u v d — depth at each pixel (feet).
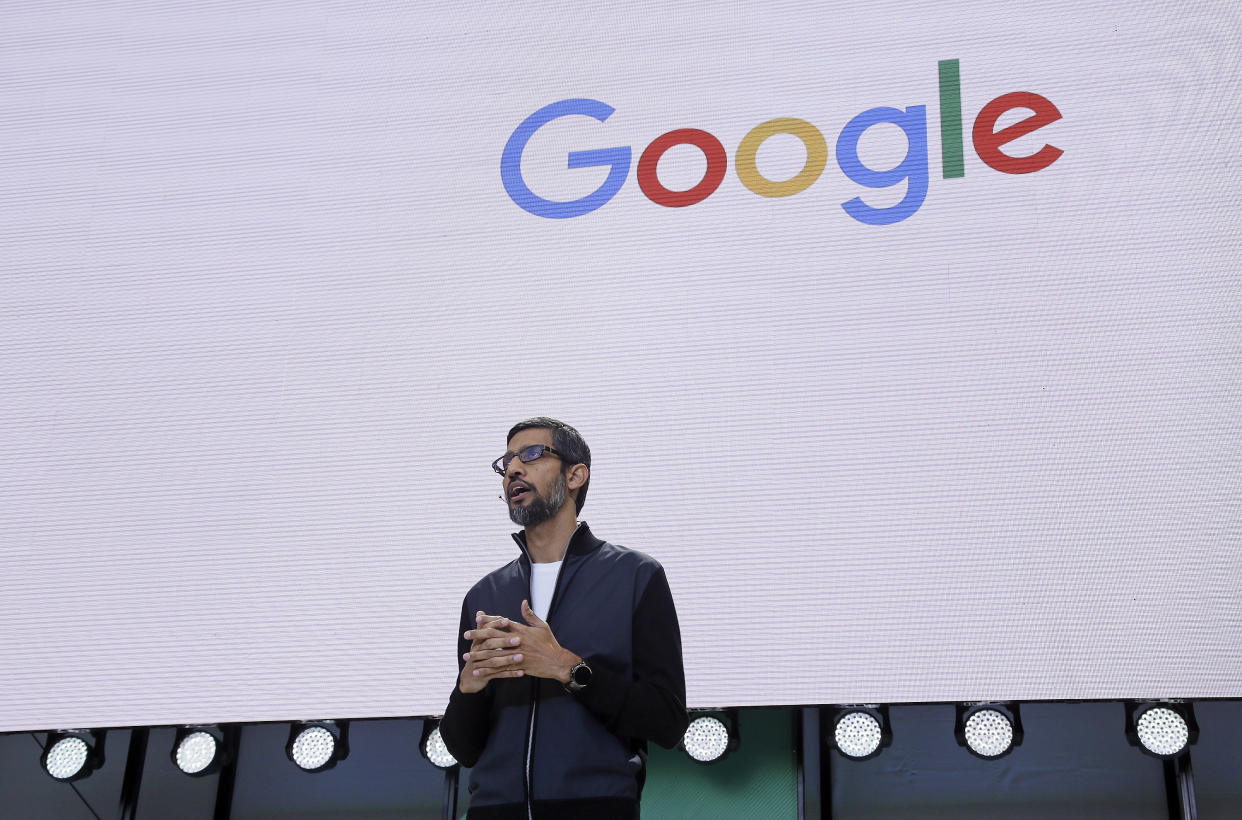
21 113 15.37
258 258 14.30
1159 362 12.35
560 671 7.01
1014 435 12.35
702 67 14.20
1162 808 12.92
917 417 12.57
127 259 14.53
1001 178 13.20
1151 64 13.32
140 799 14.37
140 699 12.84
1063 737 13.33
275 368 13.83
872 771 13.43
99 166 14.99
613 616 7.58
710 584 12.34
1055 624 11.76
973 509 12.19
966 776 13.30
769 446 12.71
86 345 14.24
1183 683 11.46
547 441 8.37
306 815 14.12
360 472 13.32
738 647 12.11
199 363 13.98
